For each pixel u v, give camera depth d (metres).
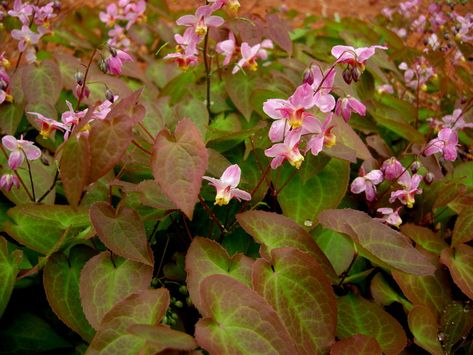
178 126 0.29
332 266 0.36
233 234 0.40
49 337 0.35
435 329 0.35
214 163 0.39
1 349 0.34
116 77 0.54
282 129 0.32
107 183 0.41
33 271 0.33
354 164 0.49
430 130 0.52
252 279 0.30
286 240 0.34
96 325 0.30
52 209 0.35
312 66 0.34
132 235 0.31
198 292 0.30
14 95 0.47
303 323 0.30
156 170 0.28
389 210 0.39
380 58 0.58
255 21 0.52
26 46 0.49
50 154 0.50
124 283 0.31
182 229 0.42
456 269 0.37
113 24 0.66
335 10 1.12
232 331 0.27
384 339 0.33
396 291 0.39
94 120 0.32
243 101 0.49
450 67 0.61
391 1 1.15
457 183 0.42
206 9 0.39
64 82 0.49
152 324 0.27
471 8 0.65
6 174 0.37
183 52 0.44
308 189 0.42
